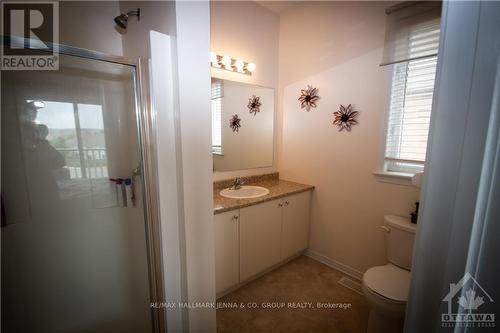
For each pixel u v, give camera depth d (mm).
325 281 2111
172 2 1091
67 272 1577
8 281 1421
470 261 580
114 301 1637
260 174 2588
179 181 1255
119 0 1737
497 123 525
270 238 2109
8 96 1355
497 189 527
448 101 605
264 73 2479
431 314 678
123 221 1604
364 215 2053
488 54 528
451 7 585
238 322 1648
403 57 1680
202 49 1203
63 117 1504
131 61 1223
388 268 1613
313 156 2398
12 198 1408
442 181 630
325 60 2191
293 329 1589
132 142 1432
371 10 1851
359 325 1616
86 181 1591
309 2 2258
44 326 1523
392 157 1871
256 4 2316
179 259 1361
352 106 2039
